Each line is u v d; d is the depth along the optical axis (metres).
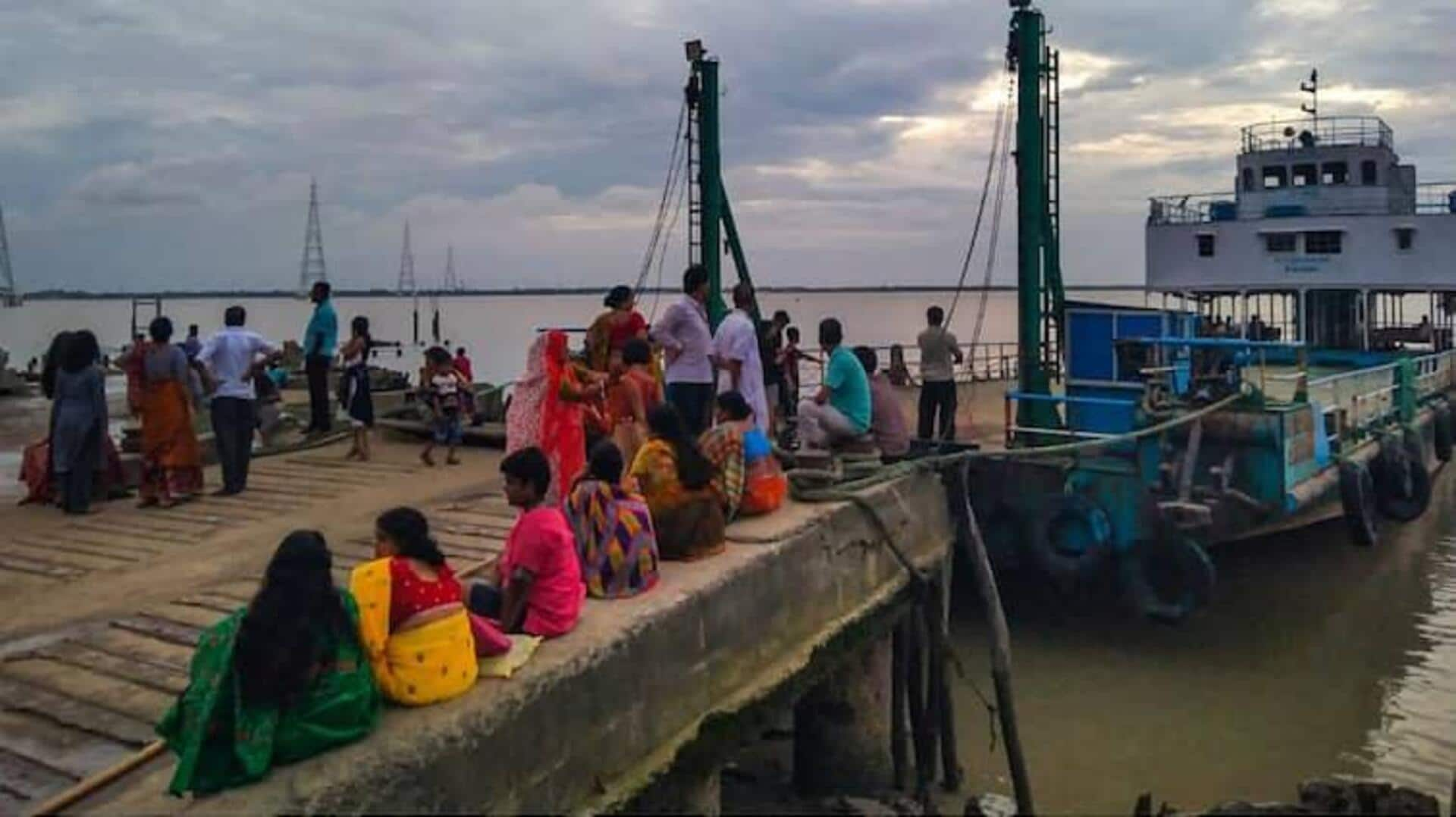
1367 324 20.61
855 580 9.09
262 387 17.20
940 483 10.78
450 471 13.23
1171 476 11.51
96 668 6.64
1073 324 14.12
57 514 10.98
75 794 4.96
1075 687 11.63
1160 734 10.47
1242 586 15.01
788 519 8.61
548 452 8.60
